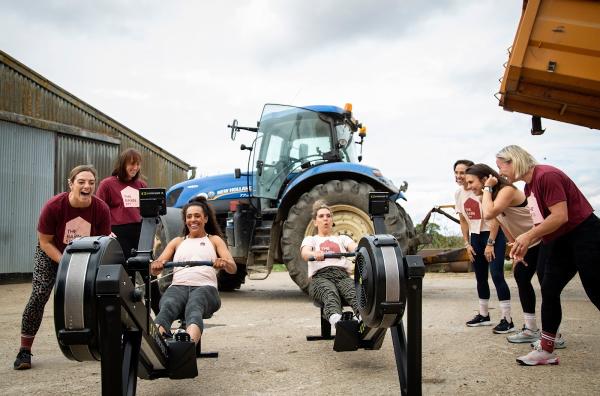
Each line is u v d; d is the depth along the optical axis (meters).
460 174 5.54
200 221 4.26
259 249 8.07
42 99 12.72
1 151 11.86
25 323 4.15
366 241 3.15
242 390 3.54
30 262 12.44
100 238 2.67
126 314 2.62
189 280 4.10
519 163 3.91
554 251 3.92
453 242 12.34
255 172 8.35
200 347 4.46
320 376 3.83
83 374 3.99
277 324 5.97
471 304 7.23
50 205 4.15
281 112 8.41
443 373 3.81
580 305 7.05
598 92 4.80
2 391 3.56
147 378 3.28
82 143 13.88
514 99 5.27
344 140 8.30
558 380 3.56
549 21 4.76
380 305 2.96
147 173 16.22
